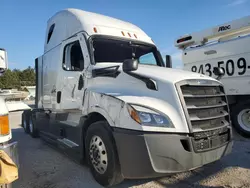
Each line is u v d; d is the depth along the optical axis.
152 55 5.41
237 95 7.07
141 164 3.00
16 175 2.46
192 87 3.40
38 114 7.14
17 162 2.74
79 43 4.73
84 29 4.67
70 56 5.03
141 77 3.51
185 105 3.19
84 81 4.40
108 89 3.81
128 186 3.66
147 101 3.21
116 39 4.87
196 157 3.14
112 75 3.89
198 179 3.91
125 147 3.13
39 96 7.13
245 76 6.79
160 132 3.01
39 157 5.33
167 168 3.00
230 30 7.46
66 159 5.13
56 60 5.68
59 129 5.37
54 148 5.84
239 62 6.91
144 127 3.00
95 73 4.17
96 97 3.87
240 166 4.45
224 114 3.77
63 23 5.50
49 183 3.86
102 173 3.62
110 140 3.41
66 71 5.11
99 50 4.57
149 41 5.52
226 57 7.23
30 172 4.38
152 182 3.80
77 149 4.29
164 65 5.57
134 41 5.15
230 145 3.75
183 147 3.07
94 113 3.97
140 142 2.99
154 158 2.96
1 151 2.46
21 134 8.54
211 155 3.33
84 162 4.31
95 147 3.74
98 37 4.64
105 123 3.59
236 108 6.94
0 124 2.55
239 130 6.89
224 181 3.82
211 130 3.39
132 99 3.26
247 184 3.69
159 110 3.12
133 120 3.09
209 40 8.22
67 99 5.02
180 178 3.95
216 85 3.79
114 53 4.73
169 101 3.22
